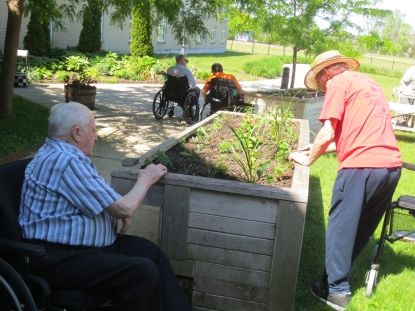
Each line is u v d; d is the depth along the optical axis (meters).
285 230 2.94
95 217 2.52
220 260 3.08
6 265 2.25
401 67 36.91
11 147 6.72
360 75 3.38
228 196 2.98
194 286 3.16
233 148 4.11
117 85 15.59
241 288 3.10
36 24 17.36
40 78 14.60
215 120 5.87
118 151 7.27
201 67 23.97
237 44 58.97
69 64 15.57
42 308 2.38
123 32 25.17
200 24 9.09
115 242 2.83
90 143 2.61
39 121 8.40
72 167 2.44
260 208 2.96
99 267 2.40
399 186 6.76
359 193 3.24
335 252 3.38
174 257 3.12
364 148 3.23
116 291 2.44
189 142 4.75
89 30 20.75
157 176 2.93
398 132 11.35
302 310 3.40
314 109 8.54
